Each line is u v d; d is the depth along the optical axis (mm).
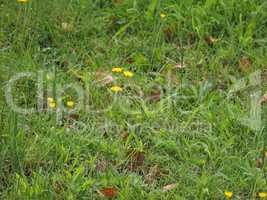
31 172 4402
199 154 4645
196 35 5781
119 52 5617
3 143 4453
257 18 5867
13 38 5586
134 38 5715
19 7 5805
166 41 5777
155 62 5523
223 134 4766
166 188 4363
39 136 4621
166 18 5836
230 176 4426
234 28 5793
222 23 5836
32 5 5734
